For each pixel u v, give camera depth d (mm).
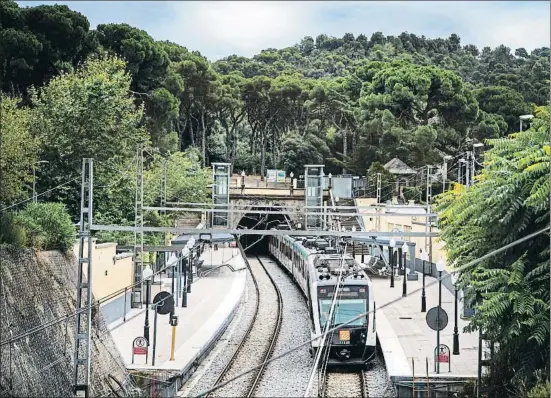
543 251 29953
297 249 79062
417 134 112750
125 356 42000
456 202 35500
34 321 32625
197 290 73625
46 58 77000
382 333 48688
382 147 118562
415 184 110875
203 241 75875
